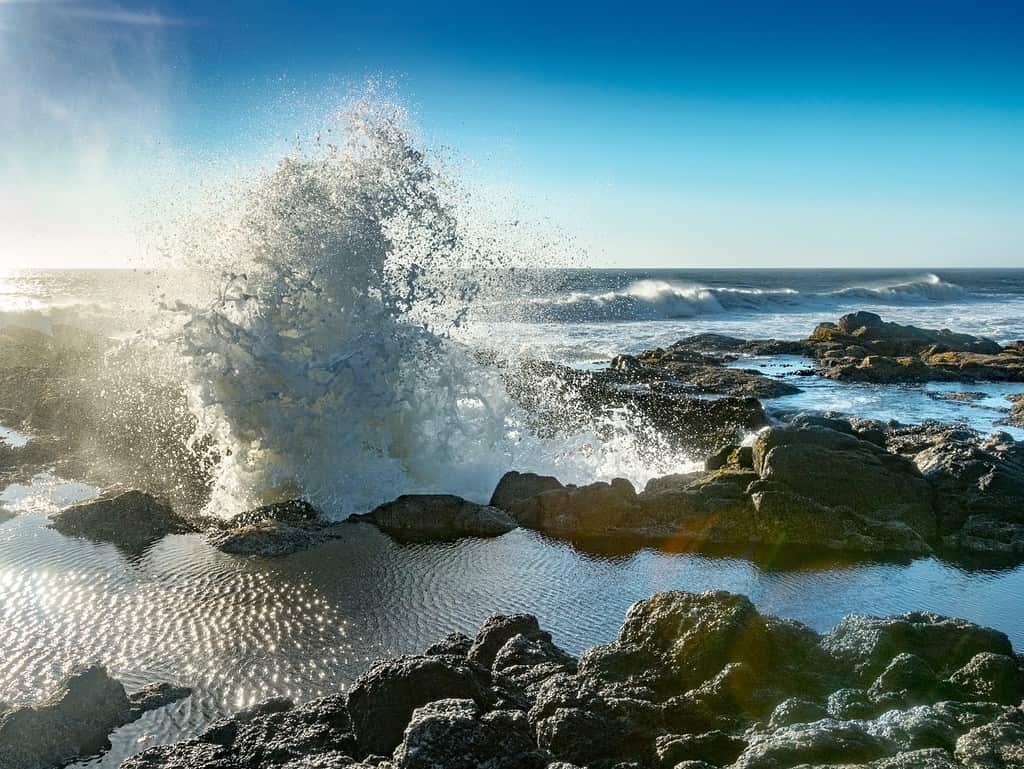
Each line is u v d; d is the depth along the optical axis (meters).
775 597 9.17
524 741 4.57
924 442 15.15
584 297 49.12
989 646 5.74
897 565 10.24
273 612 8.55
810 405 22.34
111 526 10.83
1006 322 48.53
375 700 5.05
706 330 42.22
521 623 6.75
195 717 6.53
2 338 22.61
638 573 9.86
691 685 5.58
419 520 11.57
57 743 6.00
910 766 3.99
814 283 93.69
